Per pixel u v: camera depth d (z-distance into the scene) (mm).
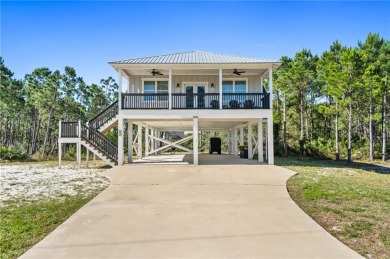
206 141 39406
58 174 11266
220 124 19484
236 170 11234
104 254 3434
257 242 3809
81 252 3506
